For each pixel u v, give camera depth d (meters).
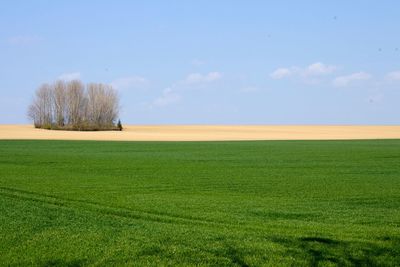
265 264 11.55
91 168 36.38
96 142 70.19
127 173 33.34
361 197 23.28
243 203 21.16
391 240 13.81
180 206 20.20
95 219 16.77
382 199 22.72
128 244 13.10
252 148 58.94
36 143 66.62
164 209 19.42
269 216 18.03
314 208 19.97
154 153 50.94
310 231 15.12
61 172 33.50
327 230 15.31
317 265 11.54
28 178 29.81
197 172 34.22
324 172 34.47
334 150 55.16
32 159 43.19
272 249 12.70
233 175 32.38
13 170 34.47
